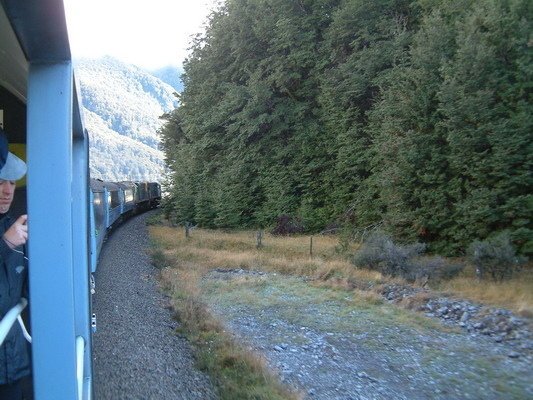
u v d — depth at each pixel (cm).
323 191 3341
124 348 805
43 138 191
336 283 1641
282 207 3419
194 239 2762
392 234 2336
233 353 816
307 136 3359
